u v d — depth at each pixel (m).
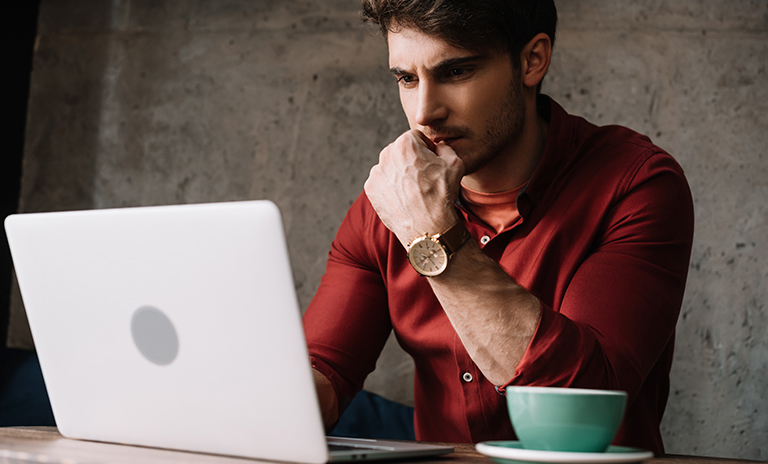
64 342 0.81
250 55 2.56
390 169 1.07
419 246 0.99
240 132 2.54
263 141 2.52
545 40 1.21
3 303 2.57
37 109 2.69
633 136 1.26
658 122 2.31
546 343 0.91
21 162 2.67
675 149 2.29
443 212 1.01
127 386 0.76
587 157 1.24
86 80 2.67
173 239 0.68
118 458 0.67
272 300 0.64
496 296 0.95
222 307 0.66
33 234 0.80
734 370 2.21
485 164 1.17
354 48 2.49
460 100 1.11
